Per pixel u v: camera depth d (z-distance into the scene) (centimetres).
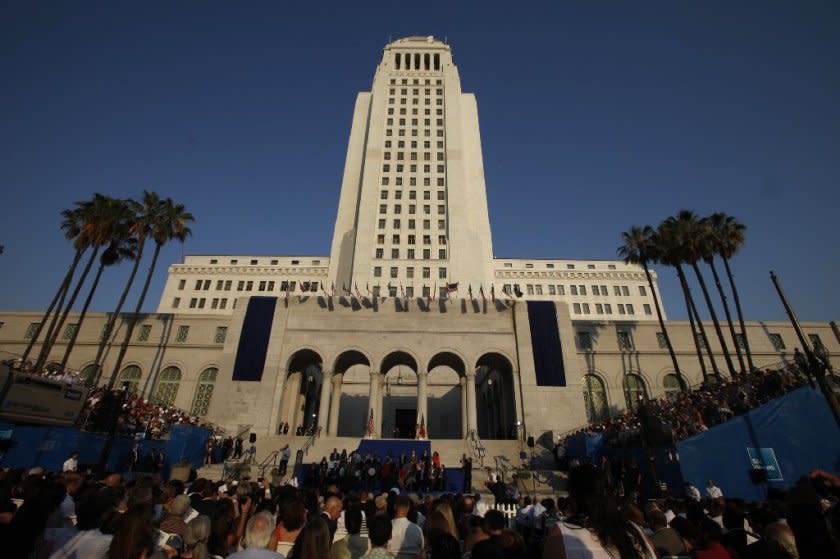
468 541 662
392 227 7412
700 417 2497
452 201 7544
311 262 9206
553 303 4603
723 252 4081
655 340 5294
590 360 5169
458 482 2694
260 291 8825
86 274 3922
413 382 5712
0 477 915
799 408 2092
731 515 783
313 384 5488
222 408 4059
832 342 5191
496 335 4475
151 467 2612
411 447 3347
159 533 620
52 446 2222
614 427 2922
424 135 8388
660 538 715
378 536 574
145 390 5038
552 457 3466
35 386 2295
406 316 4531
